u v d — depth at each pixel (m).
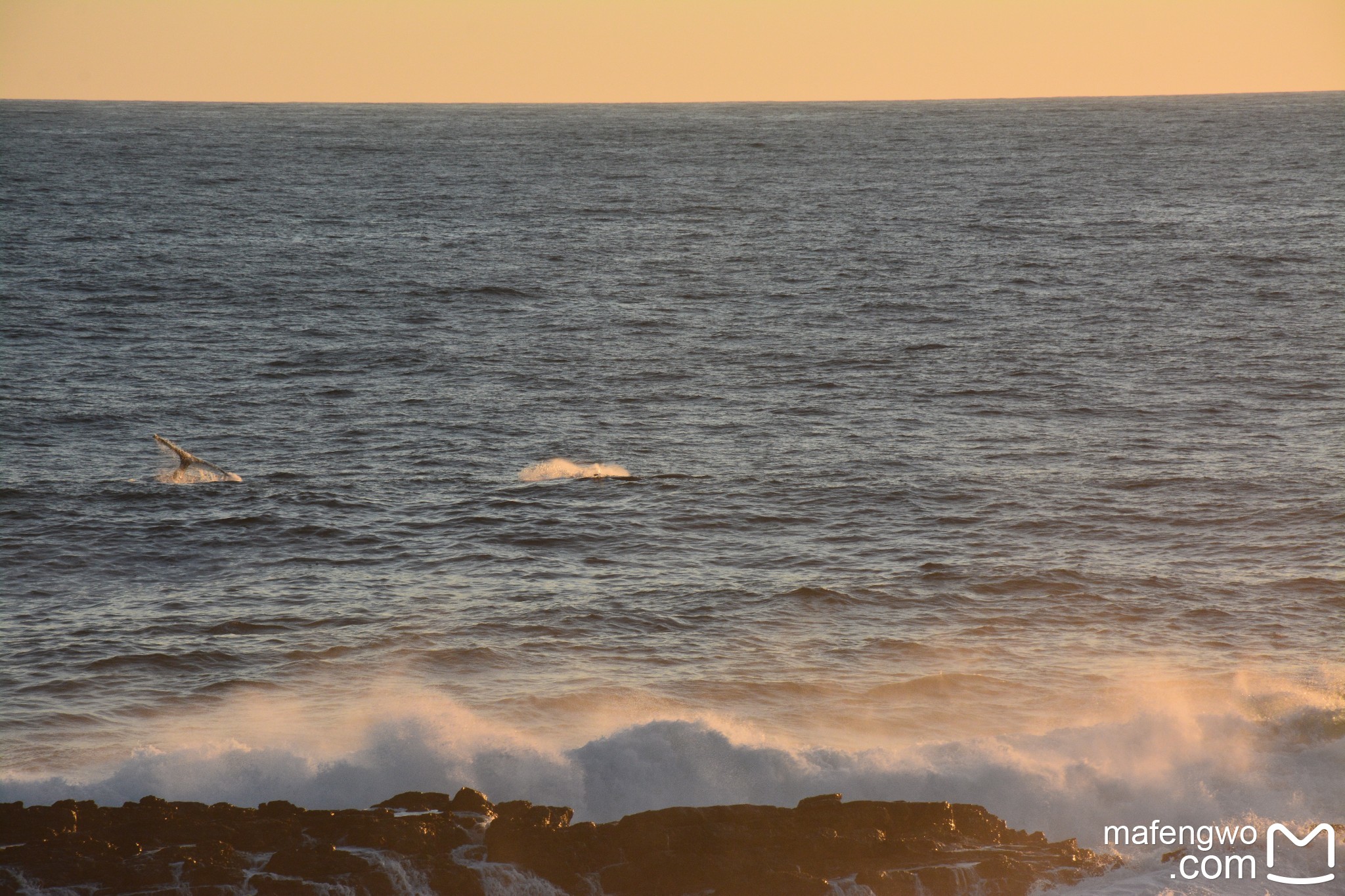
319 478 119.75
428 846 53.59
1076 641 81.19
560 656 78.62
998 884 52.47
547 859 53.09
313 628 82.88
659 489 116.94
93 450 127.19
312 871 51.38
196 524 104.81
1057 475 121.62
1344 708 67.56
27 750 64.06
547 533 103.94
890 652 79.19
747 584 91.81
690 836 54.50
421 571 94.75
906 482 119.31
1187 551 99.19
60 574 92.44
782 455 129.62
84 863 50.97
